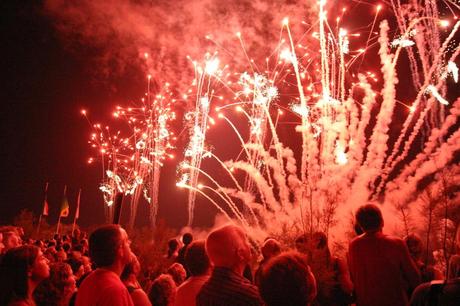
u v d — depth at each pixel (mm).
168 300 5465
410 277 5199
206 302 3736
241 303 3656
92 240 4230
